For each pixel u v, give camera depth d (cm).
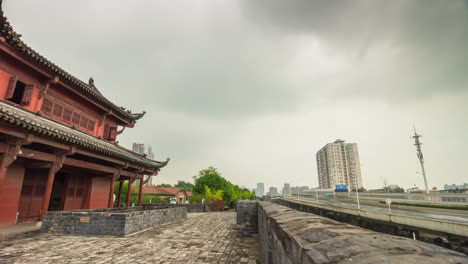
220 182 5125
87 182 1872
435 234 1822
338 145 10238
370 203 4069
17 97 1543
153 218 1366
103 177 2039
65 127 1570
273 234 354
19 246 828
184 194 5888
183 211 2000
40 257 691
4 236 1005
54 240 935
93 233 1052
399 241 129
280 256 267
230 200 5178
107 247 831
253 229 1138
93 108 1956
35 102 1402
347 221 3159
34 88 1394
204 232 1226
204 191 4962
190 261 679
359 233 163
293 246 190
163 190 5494
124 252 766
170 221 1648
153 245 879
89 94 1758
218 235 1138
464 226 1600
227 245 904
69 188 1716
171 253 766
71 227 1066
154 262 664
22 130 1034
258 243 949
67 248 806
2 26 1063
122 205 3416
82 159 1745
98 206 1941
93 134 1956
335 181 9812
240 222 1158
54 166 1251
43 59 1315
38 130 1042
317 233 184
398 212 2667
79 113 1805
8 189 1232
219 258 714
